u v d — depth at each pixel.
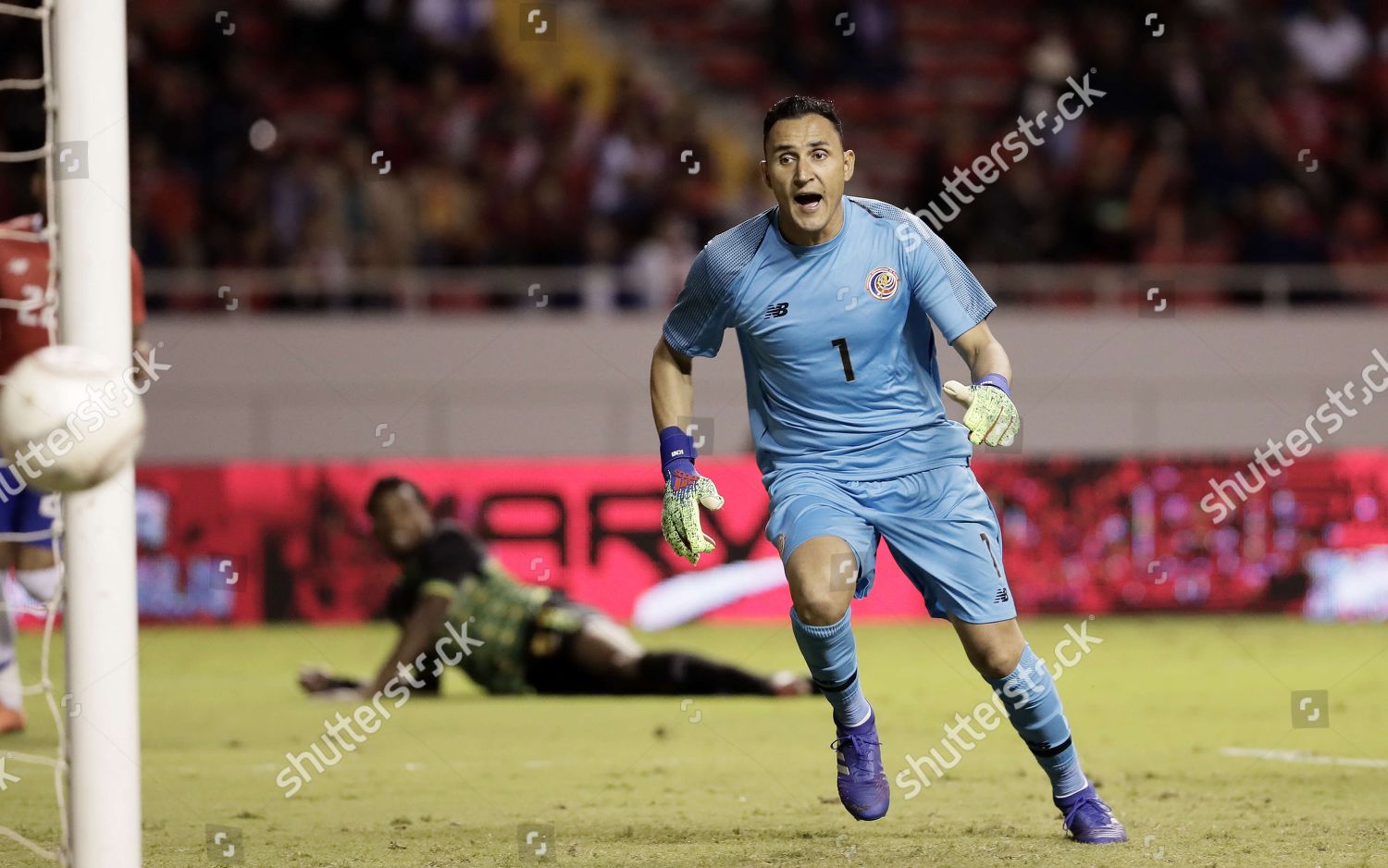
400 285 48.56
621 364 47.28
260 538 42.69
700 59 62.91
